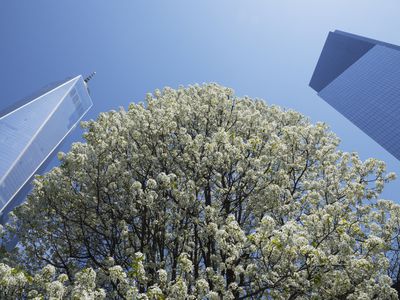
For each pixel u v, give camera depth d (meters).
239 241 11.86
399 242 14.61
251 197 16.81
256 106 24.92
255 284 12.76
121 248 17.28
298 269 11.20
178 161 18.16
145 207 16.25
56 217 17.56
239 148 17.00
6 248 16.39
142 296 9.71
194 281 13.41
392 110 110.50
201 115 20.88
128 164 18.14
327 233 12.70
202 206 15.77
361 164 18.31
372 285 11.88
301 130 19.59
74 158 16.95
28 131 146.12
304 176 19.75
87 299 9.03
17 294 9.77
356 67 144.38
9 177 122.62
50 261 16.36
